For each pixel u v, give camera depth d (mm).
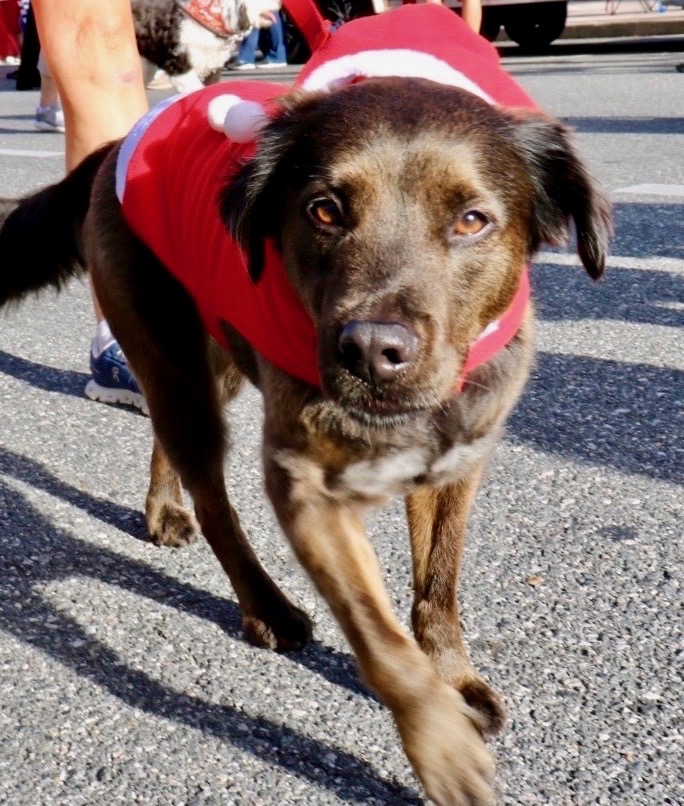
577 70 4473
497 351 904
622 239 2031
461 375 863
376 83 902
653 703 896
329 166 849
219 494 1045
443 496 938
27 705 918
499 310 888
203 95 1077
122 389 1457
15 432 1393
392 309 800
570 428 1335
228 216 912
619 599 1019
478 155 860
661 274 1847
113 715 907
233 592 1070
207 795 828
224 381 1180
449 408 879
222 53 3025
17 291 1229
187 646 990
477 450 916
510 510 1167
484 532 1129
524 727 880
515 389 934
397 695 768
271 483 875
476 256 862
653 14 5875
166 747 873
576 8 6031
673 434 1312
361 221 839
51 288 1232
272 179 908
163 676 952
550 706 900
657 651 951
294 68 5250
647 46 5395
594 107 3416
